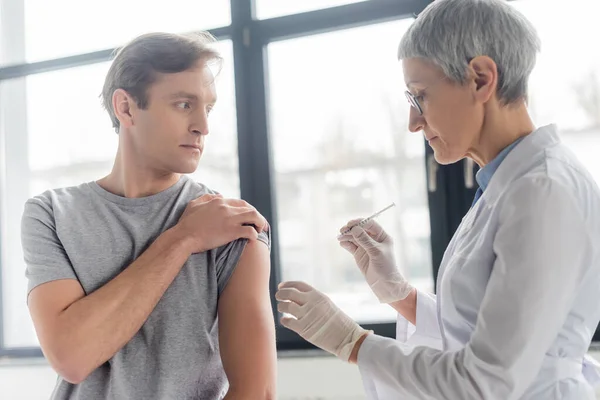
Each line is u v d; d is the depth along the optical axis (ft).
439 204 7.84
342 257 8.47
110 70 4.19
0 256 9.82
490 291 3.16
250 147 8.80
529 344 3.03
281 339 8.43
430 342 4.58
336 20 8.45
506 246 3.15
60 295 3.84
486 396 3.12
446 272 3.67
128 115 4.10
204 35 4.33
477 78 3.48
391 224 8.18
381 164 8.29
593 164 7.36
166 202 4.21
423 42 3.53
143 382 3.79
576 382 3.46
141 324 3.74
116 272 3.99
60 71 9.81
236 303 3.90
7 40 10.10
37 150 9.91
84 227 4.09
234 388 3.70
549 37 7.48
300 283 4.06
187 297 3.91
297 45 8.75
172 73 3.95
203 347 3.85
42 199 4.22
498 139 3.65
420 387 3.36
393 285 4.80
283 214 8.73
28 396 8.87
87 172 9.70
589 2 7.39
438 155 3.81
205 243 3.93
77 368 3.61
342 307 8.39
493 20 3.43
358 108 8.44
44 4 9.89
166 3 9.34
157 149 4.03
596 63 7.38
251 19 8.84
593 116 7.38
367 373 3.63
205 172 9.01
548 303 3.03
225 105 9.00
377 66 8.38
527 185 3.22
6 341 9.73
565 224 3.11
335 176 8.52
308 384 7.73
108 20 9.58
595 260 3.32
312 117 8.64
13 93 10.05
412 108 3.83
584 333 3.48
